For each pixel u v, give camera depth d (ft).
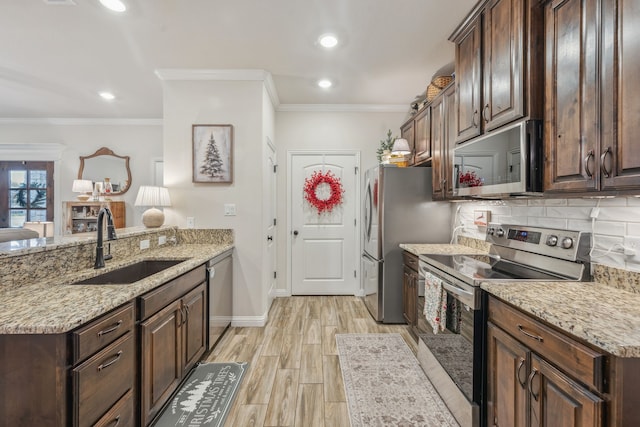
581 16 4.17
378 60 9.09
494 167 5.72
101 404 3.99
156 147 15.06
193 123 9.97
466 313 5.50
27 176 14.88
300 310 11.59
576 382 3.35
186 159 9.99
